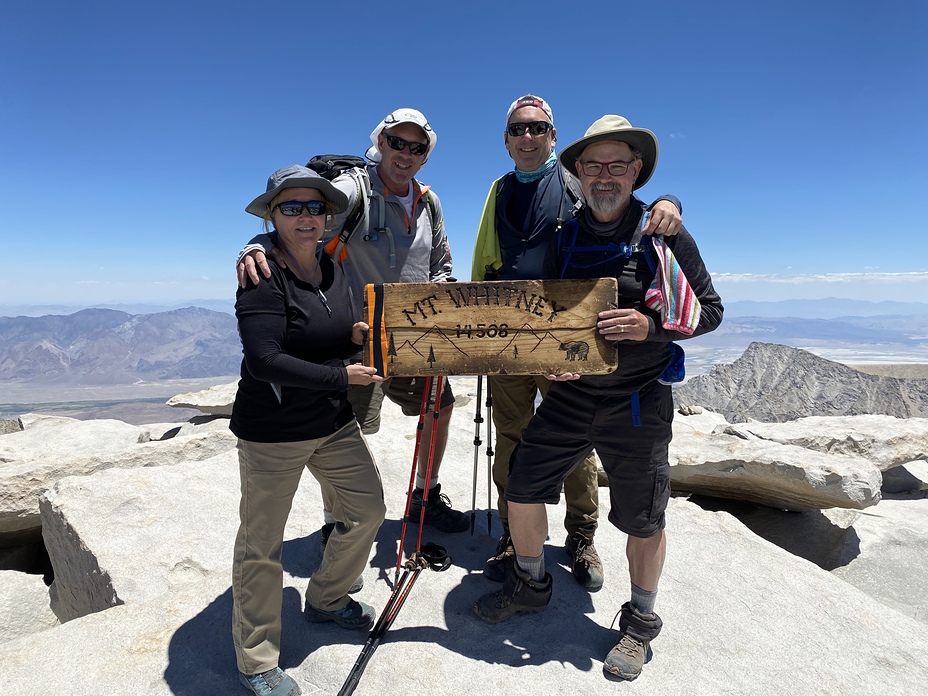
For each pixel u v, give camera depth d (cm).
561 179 367
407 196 417
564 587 372
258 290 255
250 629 271
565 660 302
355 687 278
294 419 271
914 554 513
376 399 422
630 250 291
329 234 380
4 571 559
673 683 287
